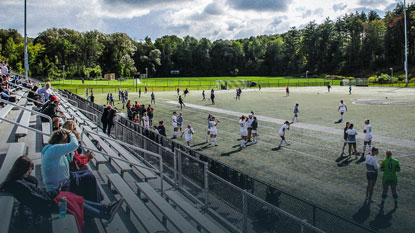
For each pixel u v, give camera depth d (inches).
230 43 6752.0
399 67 4719.5
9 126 483.5
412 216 374.6
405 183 483.2
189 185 386.6
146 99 2062.0
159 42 6712.6
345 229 260.5
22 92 876.0
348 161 604.7
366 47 5413.4
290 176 525.0
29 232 181.8
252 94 2380.7
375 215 379.2
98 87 3171.8
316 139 800.9
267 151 692.7
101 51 5226.4
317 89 2878.9
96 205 206.2
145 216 238.8
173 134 877.2
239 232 288.4
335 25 6466.5
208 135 776.9
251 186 350.6
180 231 232.2
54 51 4510.3
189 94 2482.8
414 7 5054.1
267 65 6722.4
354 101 1678.2
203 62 6717.5
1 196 191.2
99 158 376.8
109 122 652.1
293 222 267.4
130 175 368.5
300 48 6220.5
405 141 752.3
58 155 191.0
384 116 1133.1
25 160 178.7
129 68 5610.2
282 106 1530.5
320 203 416.2
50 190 189.6
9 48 3612.2
